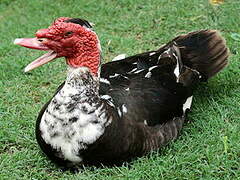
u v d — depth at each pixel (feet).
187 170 5.71
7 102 6.75
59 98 5.53
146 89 5.94
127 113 5.69
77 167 5.73
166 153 5.92
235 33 7.57
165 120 5.91
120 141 5.60
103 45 7.65
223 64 6.51
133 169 5.73
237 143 5.96
